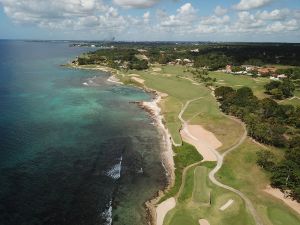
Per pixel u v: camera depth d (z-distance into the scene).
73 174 80.19
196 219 63.97
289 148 96.12
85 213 65.56
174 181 79.88
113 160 89.81
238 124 121.25
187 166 88.00
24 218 62.44
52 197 69.88
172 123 121.56
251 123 113.12
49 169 81.88
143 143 103.56
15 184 73.69
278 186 76.75
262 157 86.00
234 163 89.12
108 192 73.50
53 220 62.69
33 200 68.25
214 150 98.25
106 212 66.38
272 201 70.44
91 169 83.50
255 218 64.19
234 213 65.69
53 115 128.38
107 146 99.44
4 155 88.12
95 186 75.56
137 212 66.81
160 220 64.25
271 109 125.75
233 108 132.62
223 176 81.38
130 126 120.06
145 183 78.31
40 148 94.38
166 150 98.62
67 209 66.31
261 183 78.19
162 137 109.56
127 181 78.88
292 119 120.56
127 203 69.88
